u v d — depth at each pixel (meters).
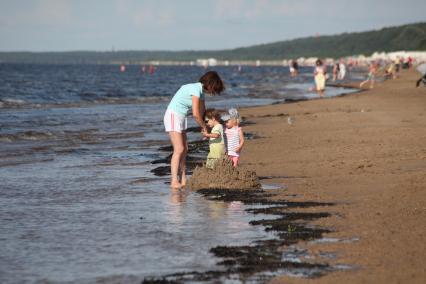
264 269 15.09
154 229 19.19
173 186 26.70
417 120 53.44
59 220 20.53
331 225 19.12
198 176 26.64
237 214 21.17
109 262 15.87
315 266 15.24
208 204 23.00
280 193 24.72
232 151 29.77
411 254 15.98
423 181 25.20
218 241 17.70
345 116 59.00
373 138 41.03
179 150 26.91
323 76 103.31
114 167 32.97
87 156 37.44
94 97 107.75
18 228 19.44
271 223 19.59
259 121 58.09
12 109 76.25
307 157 34.06
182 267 15.38
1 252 16.78
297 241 17.42
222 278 14.52
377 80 160.00
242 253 16.39
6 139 45.59
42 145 42.94
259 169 30.84
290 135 45.09
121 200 23.91
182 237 18.19
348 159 32.66
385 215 20.11
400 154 33.66
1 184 27.52
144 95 117.88
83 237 18.31
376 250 16.38
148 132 52.28
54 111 74.31
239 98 103.62
